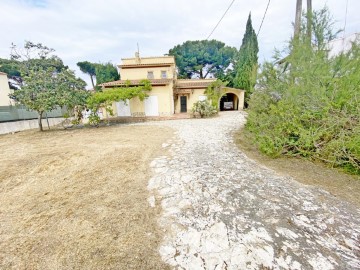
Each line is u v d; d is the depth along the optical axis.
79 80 12.83
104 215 3.02
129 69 19.44
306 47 5.21
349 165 4.43
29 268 2.08
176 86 20.42
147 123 14.09
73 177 4.55
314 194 3.41
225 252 2.20
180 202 3.30
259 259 2.07
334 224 2.61
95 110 13.55
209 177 4.18
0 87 20.50
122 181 4.25
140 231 2.64
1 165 5.50
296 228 2.54
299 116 5.00
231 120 13.92
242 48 23.06
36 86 11.16
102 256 2.22
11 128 12.23
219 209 3.05
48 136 10.38
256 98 6.43
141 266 2.08
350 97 4.29
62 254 2.26
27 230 2.70
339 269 1.93
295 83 5.37
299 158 5.31
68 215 3.04
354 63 4.55
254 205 3.11
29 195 3.73
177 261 2.12
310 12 5.45
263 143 5.59
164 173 4.55
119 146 7.32
